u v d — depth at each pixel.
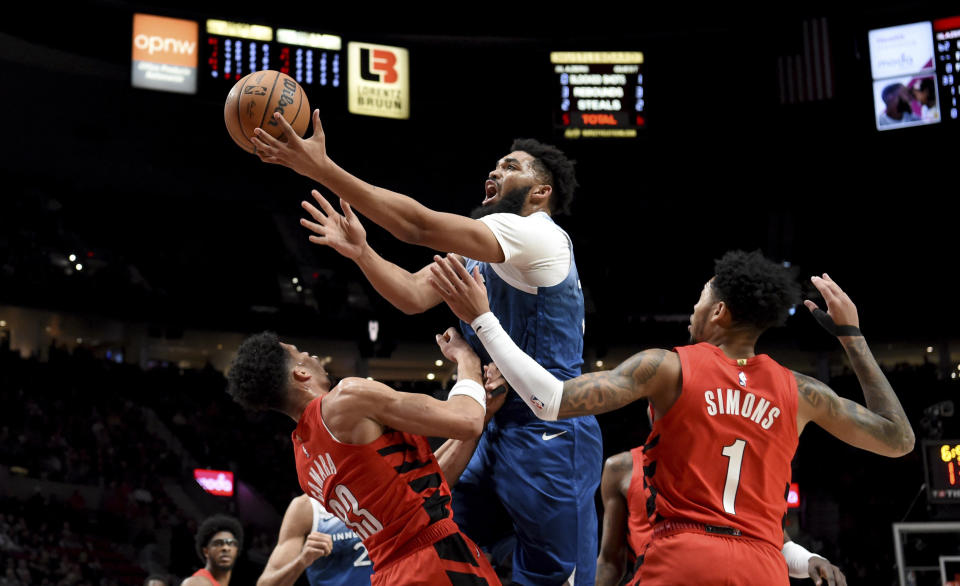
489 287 3.35
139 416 21.28
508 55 18.59
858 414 2.84
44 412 19.75
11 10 16.48
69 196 23.81
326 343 26.72
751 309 2.79
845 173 22.75
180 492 19.97
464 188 24.08
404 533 2.97
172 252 25.72
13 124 20.69
